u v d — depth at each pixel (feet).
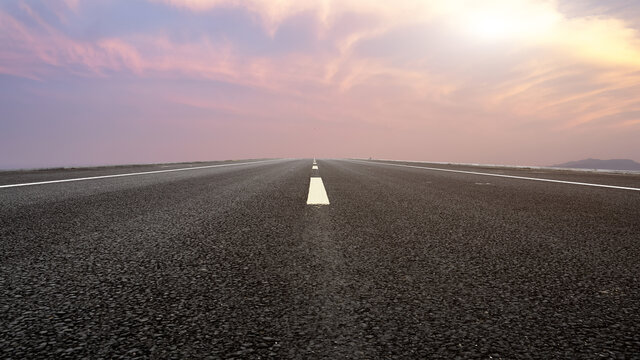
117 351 2.93
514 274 4.95
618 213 10.30
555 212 10.37
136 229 7.84
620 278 4.82
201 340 3.12
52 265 5.27
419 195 14.25
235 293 4.22
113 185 17.72
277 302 3.95
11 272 4.94
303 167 41.19
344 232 7.59
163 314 3.64
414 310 3.76
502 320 3.55
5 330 3.27
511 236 7.29
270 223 8.54
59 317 3.55
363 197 13.52
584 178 26.02
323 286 4.45
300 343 3.07
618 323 3.51
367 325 3.41
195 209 10.59
